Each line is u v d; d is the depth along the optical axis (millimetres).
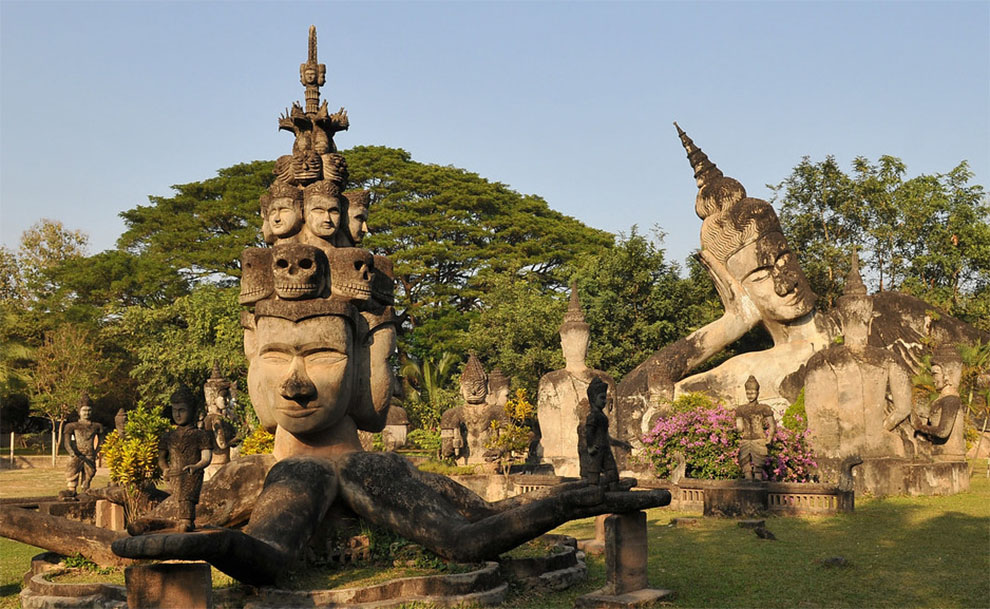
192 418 10992
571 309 23828
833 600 9750
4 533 10828
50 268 49281
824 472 19688
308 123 12562
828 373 20797
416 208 50188
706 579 10820
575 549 11719
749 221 24516
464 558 9859
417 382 41031
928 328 26625
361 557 10445
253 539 8773
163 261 48281
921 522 15555
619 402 25188
